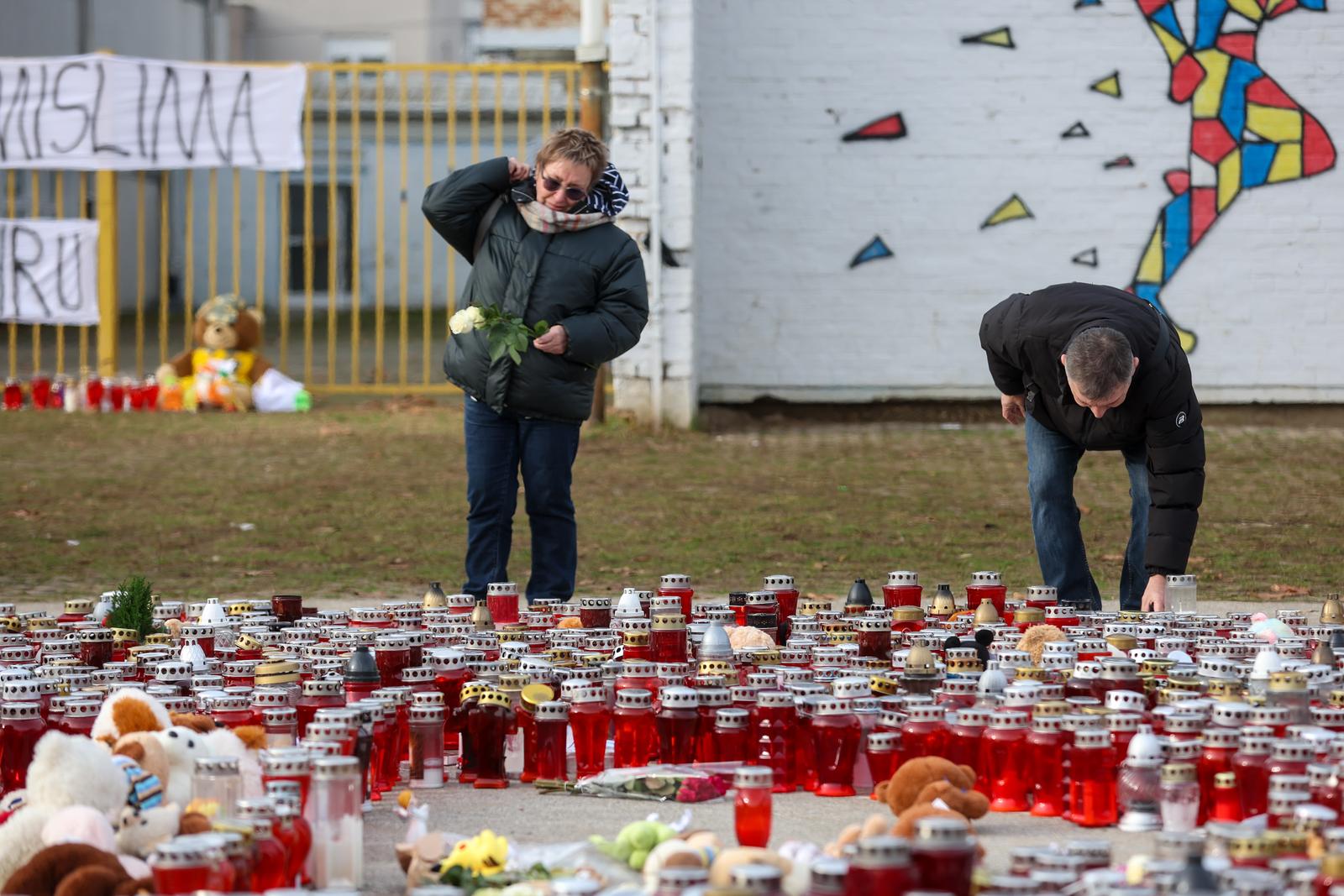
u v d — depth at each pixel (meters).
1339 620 14.05
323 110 77.00
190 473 27.27
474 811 9.26
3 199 63.19
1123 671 10.32
